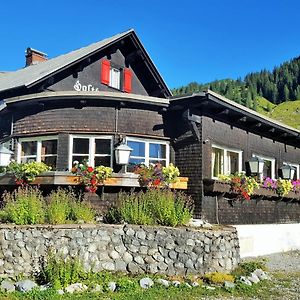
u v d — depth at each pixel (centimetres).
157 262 1006
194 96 1246
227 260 1069
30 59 2456
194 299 830
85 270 959
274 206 1692
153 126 1344
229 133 1476
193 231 1030
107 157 1300
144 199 1120
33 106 1366
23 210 1002
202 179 1295
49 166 1303
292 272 1187
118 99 1291
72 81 1781
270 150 1766
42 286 841
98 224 1020
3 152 1293
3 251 923
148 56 2044
